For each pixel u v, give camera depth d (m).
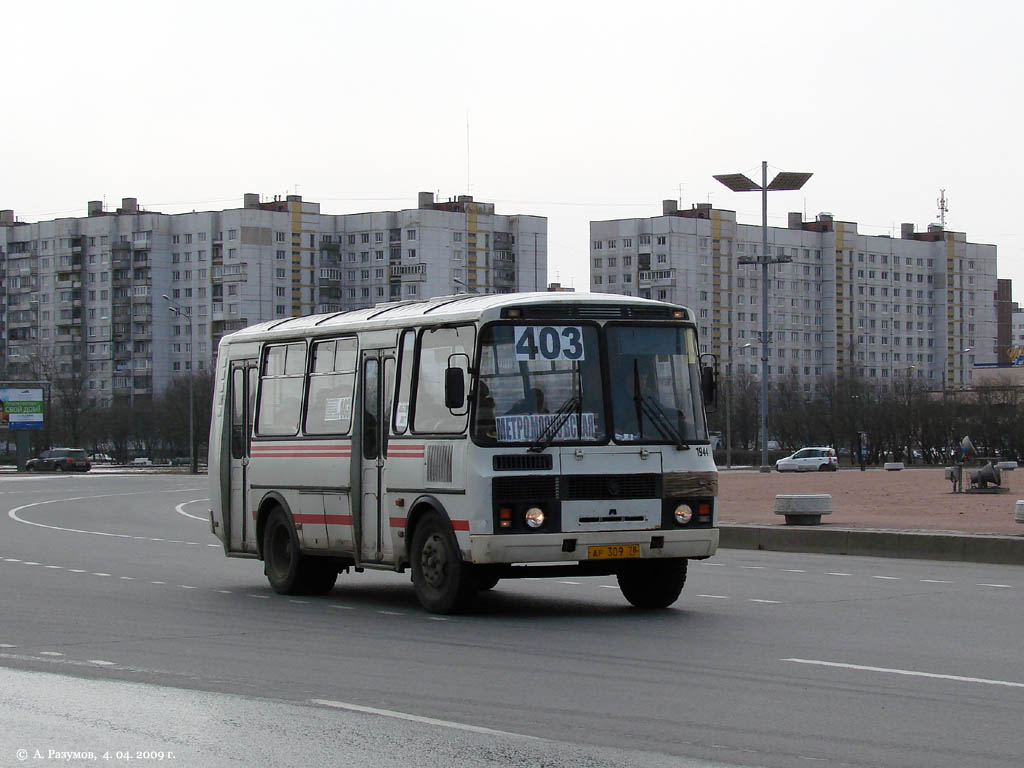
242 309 154.62
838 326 176.75
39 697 12.09
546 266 158.88
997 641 15.12
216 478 23.42
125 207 168.88
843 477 67.44
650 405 18.06
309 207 158.12
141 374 162.62
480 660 14.04
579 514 17.44
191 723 10.85
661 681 12.57
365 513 19.58
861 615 17.67
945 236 187.00
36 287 171.00
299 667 13.73
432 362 18.36
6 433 158.00
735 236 166.38
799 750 9.61
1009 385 135.62
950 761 9.24
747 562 26.98
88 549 31.75
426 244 152.62
